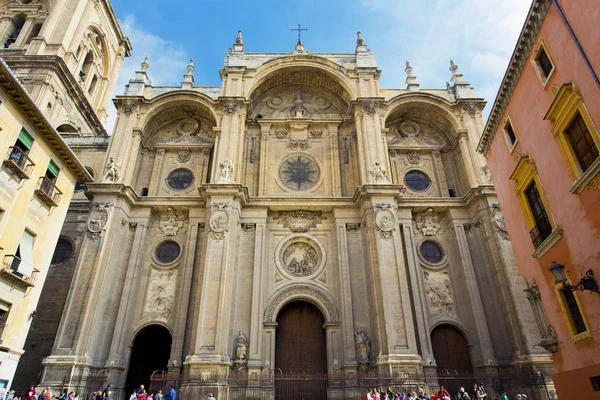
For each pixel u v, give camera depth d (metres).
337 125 34.06
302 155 32.97
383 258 26.02
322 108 35.84
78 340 23.20
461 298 27.73
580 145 14.44
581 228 14.40
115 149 30.34
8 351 17.34
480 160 30.41
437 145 33.94
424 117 35.00
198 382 21.66
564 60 14.65
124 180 29.44
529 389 22.33
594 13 12.84
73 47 40.84
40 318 26.66
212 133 34.06
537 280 18.31
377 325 24.56
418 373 22.48
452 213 29.91
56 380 21.97
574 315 15.64
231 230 26.88
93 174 32.69
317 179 31.94
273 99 36.06
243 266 27.58
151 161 32.84
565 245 15.55
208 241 26.16
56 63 36.44
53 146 20.88
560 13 14.50
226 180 28.36
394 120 35.22
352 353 24.89
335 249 28.77
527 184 18.44
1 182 17.12
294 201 29.62
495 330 25.84
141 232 28.66
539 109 16.77
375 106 32.25
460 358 26.19
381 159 30.03
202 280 25.11
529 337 23.39
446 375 25.19
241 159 30.53
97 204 27.53
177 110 34.09
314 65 34.41
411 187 32.38
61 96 37.88
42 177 19.98
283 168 32.38
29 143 19.16
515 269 25.33
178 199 29.56
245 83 33.62
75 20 41.75
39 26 43.56
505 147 20.58
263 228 28.78
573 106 14.19
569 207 15.02
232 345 24.55
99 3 46.34
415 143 34.38
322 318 27.66
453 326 27.03
